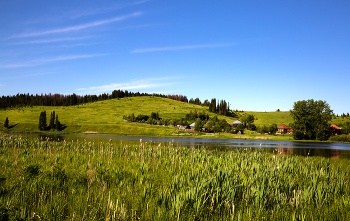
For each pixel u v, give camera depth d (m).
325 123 88.94
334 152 39.06
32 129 107.50
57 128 105.69
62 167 15.30
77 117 138.50
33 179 11.29
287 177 13.43
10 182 10.63
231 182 10.41
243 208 9.14
